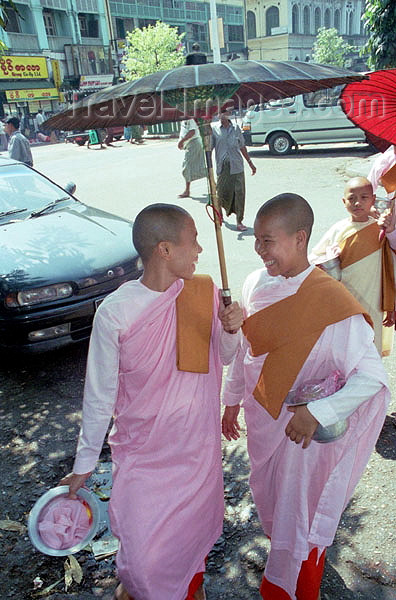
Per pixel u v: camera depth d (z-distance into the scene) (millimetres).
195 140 9062
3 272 3750
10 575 2322
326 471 1812
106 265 3930
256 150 15328
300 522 1804
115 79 38188
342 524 2467
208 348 1739
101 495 2740
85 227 4426
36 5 32188
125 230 4438
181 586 1796
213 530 1936
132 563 1664
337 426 1613
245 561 2324
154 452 1764
